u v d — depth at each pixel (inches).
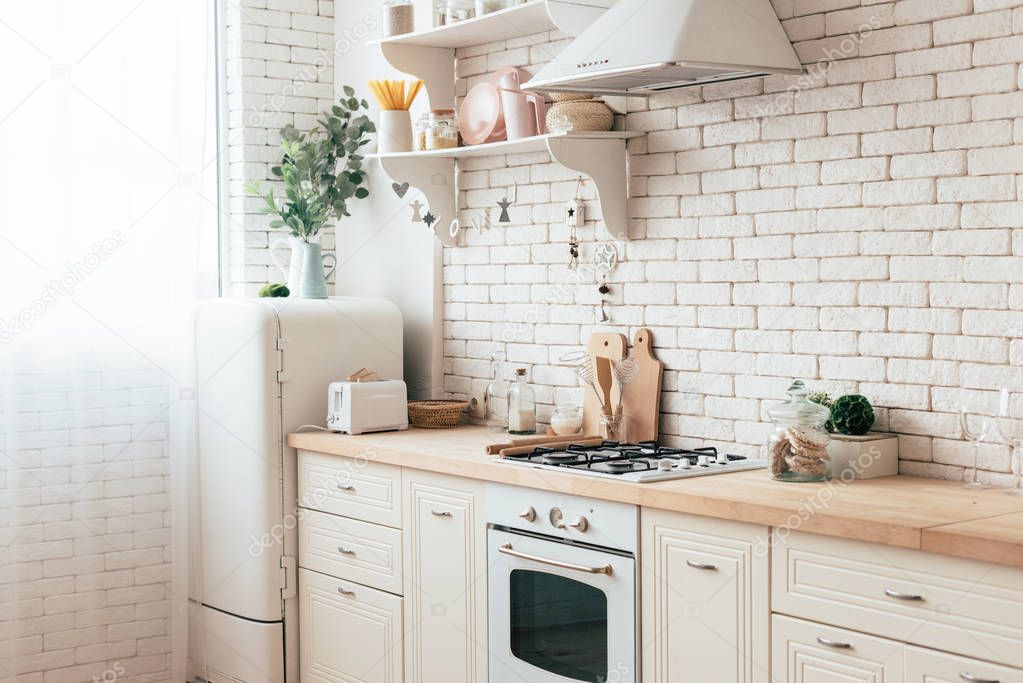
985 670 94.2
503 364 175.5
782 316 136.7
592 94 146.5
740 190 140.3
